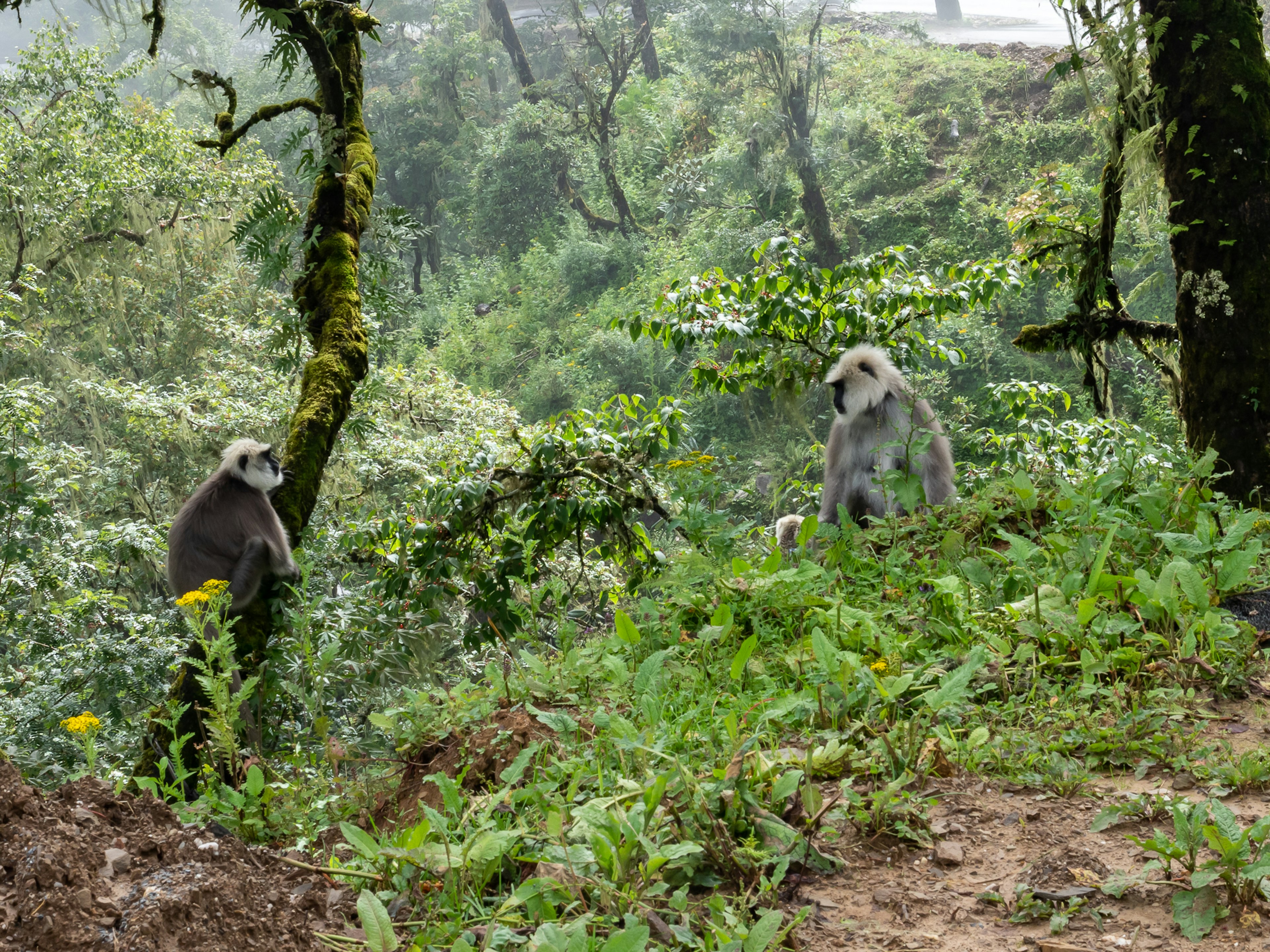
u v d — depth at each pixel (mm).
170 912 2363
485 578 6586
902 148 29922
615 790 2814
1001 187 27984
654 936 2322
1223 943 2236
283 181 25984
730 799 2771
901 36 37906
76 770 8367
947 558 4871
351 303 7496
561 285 33188
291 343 9180
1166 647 3770
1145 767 3064
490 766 3455
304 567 4992
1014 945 2332
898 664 3762
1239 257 5887
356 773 4199
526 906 2555
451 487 6629
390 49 46062
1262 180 5859
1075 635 3758
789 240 7832
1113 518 4820
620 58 33781
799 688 3795
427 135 38625
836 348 7852
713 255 27938
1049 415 17438
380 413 14211
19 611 11375
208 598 3793
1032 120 29047
